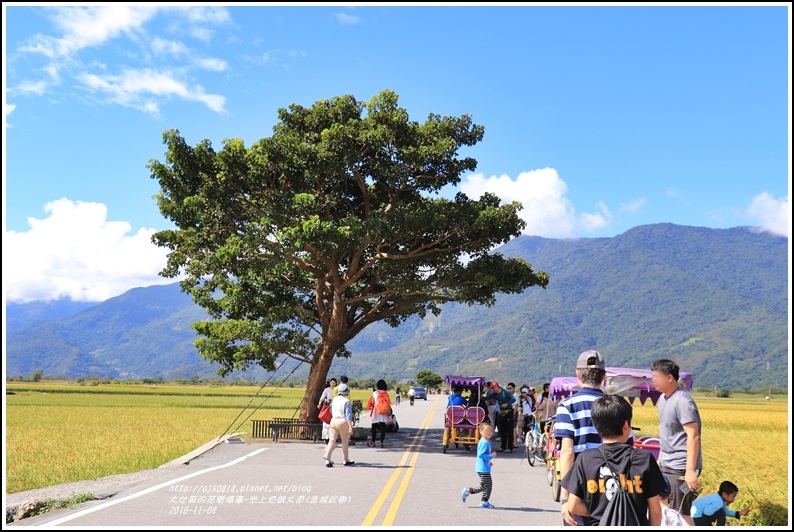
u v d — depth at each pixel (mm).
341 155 22188
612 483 5223
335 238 21266
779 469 17734
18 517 11352
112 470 18969
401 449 21297
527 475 15930
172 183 22328
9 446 26375
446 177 24984
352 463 16859
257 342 24578
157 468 17297
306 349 25469
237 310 26562
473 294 25188
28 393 98625
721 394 197625
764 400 163250
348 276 24375
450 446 22516
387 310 26703
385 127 22516
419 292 24609
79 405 67125
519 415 23828
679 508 7395
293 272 25688
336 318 24891
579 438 6648
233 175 22031
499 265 24578
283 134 23578
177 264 24688
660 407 7723
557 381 17266
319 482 13820
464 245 24625
